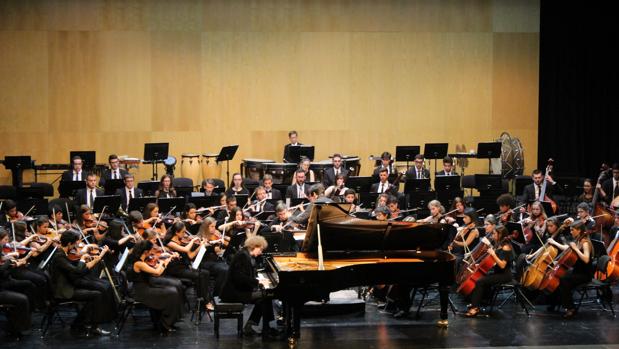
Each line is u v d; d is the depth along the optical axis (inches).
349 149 1053.2
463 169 1013.2
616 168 861.2
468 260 621.6
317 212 545.3
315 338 542.3
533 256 620.4
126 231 711.1
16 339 538.0
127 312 555.5
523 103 1075.3
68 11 1000.9
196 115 1027.9
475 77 1065.5
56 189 1002.1
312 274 514.0
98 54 1007.0
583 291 624.7
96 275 614.5
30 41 995.9
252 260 551.2
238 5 1029.8
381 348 518.9
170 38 1019.3
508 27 1067.9
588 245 602.9
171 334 551.5
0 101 993.5
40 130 1002.1
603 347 522.0
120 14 1009.5
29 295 574.6
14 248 583.8
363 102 1051.3
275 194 821.9
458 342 533.0
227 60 1030.4
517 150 981.2
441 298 567.2
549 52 1093.1
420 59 1056.8
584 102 1092.5
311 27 1040.2
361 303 610.2
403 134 1058.7
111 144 1015.0
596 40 1084.5
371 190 847.1
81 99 1007.0
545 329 566.9
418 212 797.2
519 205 804.0
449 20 1059.3
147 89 1018.7
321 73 1045.2
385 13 1050.1
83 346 521.0
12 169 892.0
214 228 626.8
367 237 572.1
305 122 1044.5
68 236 553.6
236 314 534.0
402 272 540.7
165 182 805.2
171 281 583.8
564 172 1090.1
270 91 1038.4
